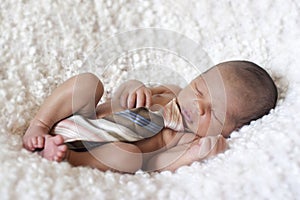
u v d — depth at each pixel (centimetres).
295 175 96
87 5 137
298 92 122
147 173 105
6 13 127
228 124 123
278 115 114
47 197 87
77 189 90
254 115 123
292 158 99
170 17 144
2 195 85
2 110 114
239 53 142
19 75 124
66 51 134
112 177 98
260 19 140
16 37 127
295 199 93
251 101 122
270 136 105
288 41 135
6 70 124
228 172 99
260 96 123
